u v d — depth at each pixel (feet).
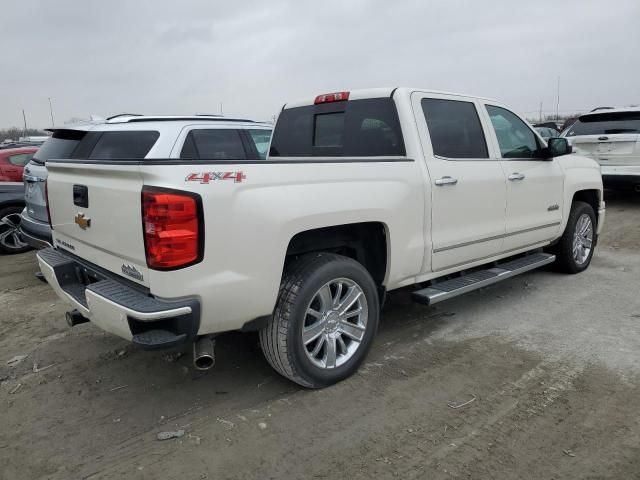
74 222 11.53
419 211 12.87
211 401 11.24
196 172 9.09
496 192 15.12
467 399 11.02
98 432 10.20
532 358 12.89
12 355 13.80
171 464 9.18
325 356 11.46
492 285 18.93
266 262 9.90
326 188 10.87
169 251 8.85
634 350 13.20
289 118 16.99
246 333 14.71
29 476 8.95
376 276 12.84
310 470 8.93
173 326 9.23
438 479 8.60
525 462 8.96
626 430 9.78
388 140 13.79
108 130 20.20
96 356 13.57
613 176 33.81
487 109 15.78
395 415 10.49
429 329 14.87
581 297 17.44
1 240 25.93
